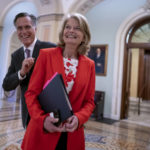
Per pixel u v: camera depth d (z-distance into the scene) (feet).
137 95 31.96
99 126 17.03
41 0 21.48
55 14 21.22
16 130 13.30
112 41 22.02
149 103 30.14
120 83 21.26
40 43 5.72
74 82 4.10
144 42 21.12
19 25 5.37
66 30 4.18
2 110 19.90
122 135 14.57
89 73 4.43
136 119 21.57
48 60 4.04
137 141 13.24
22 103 5.50
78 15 4.21
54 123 3.31
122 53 21.35
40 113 3.56
